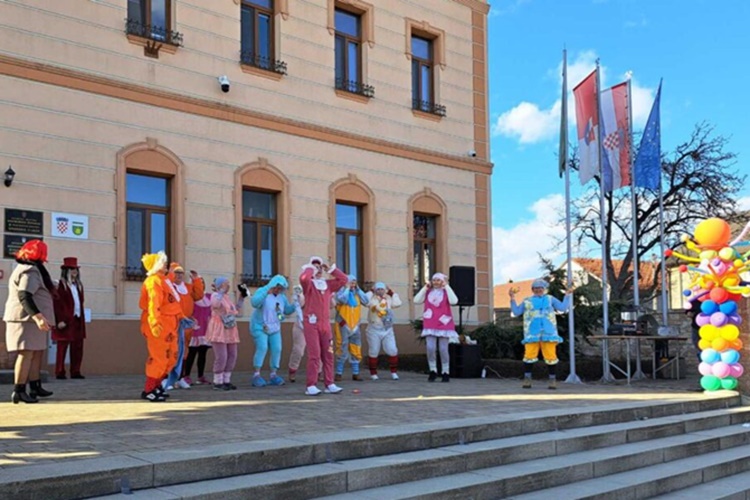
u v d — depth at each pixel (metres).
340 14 17.80
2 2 12.28
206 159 14.66
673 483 7.36
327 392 10.34
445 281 12.87
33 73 12.47
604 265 13.65
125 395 9.59
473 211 20.03
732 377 11.12
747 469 8.46
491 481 6.16
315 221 16.48
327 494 5.60
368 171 17.64
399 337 17.94
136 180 13.89
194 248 14.37
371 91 17.81
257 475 5.55
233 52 15.30
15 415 7.59
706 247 11.42
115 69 13.52
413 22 19.00
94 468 4.94
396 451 6.53
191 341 11.20
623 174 14.20
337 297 12.82
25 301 8.41
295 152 16.20
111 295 13.18
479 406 8.88
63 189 12.70
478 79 20.59
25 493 4.59
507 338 15.86
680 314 18.88
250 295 15.26
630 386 12.35
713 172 26.89
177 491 5.02
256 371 11.54
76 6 13.10
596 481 6.97
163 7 14.41
